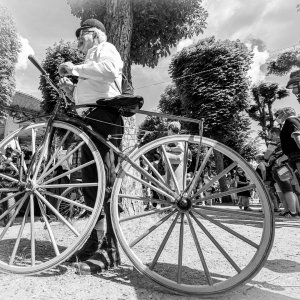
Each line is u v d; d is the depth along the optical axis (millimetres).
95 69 2205
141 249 2867
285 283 2018
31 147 2465
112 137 2330
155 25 5738
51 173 2387
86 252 2344
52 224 3811
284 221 5402
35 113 2412
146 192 4742
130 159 2080
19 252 2656
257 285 1982
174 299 1750
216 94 20844
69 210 2732
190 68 21859
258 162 7887
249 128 24172
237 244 3100
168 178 3125
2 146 2391
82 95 2352
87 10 5641
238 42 22062
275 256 2756
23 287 1859
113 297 1729
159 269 2268
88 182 2309
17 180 2229
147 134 2309
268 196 1804
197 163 2033
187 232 3508
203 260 1857
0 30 14531
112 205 2033
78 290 1821
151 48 6074
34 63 2148
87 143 2195
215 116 20828
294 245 3211
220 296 1794
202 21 6449
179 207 1989
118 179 2062
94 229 2338
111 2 4520
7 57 14852
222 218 2719
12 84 15250
